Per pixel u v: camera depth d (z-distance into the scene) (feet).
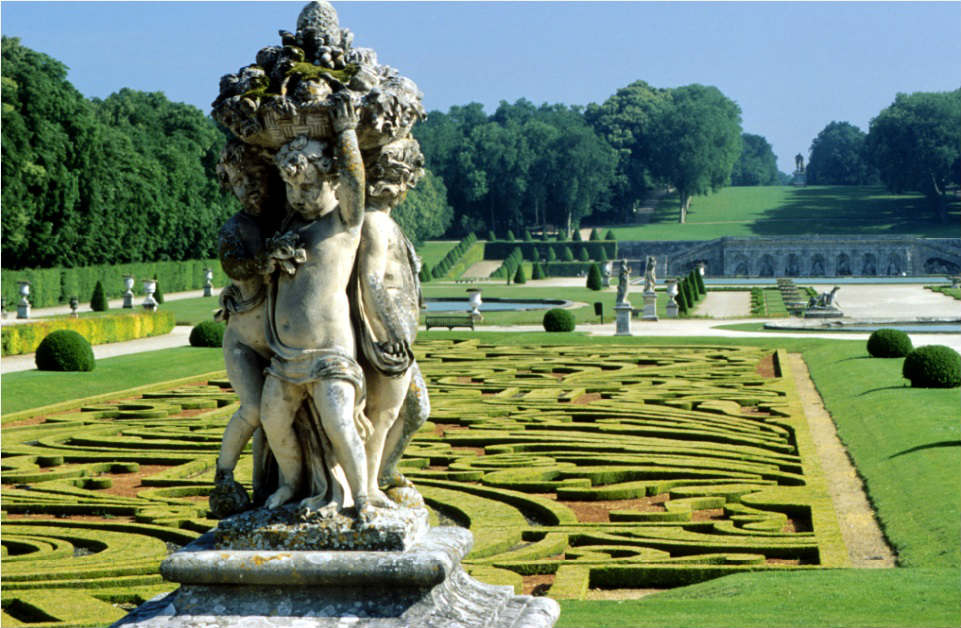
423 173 29.45
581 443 90.63
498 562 56.49
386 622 25.55
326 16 28.17
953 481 69.97
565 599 50.01
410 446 90.84
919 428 89.97
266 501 28.30
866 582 49.49
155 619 26.25
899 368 134.92
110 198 327.67
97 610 48.34
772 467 81.61
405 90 28.12
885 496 70.08
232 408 116.57
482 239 653.71
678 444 90.99
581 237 635.25
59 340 139.33
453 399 117.39
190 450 92.63
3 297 279.49
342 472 27.94
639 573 54.80
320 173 27.02
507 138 647.56
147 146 392.06
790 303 297.53
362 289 27.81
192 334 174.09
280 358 27.32
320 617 25.85
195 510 70.13
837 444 91.81
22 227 280.31
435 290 374.22
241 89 27.09
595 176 633.61
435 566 25.62
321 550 26.63
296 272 27.30
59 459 88.38
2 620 47.06
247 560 26.12
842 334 200.75
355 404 27.50
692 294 296.51
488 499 73.51
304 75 26.78
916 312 265.54
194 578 26.32
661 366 149.69
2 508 72.64
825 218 643.45
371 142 27.96
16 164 274.77
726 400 114.93
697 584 52.85
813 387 129.70
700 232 626.23
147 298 270.26
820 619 41.86
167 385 133.80
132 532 65.62
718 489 73.72
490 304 310.04
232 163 28.09
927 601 44.68
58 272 304.50
